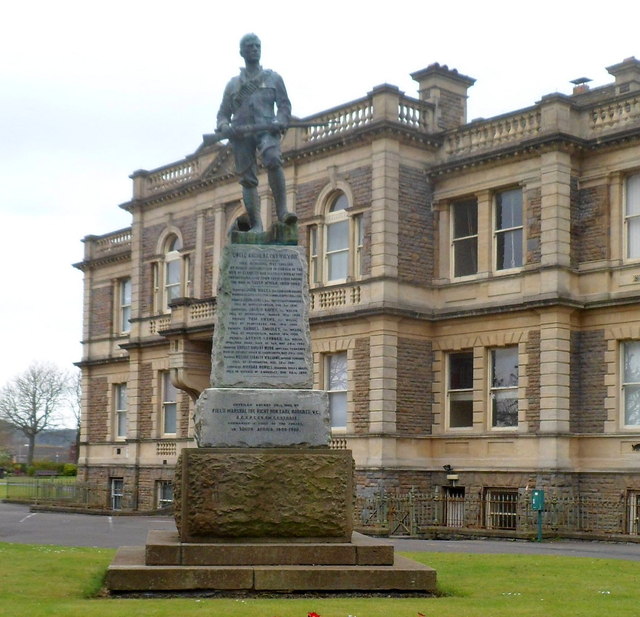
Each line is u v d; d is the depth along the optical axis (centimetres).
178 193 4775
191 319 4400
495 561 1927
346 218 3900
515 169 3588
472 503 3544
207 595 1389
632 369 3325
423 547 2511
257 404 1584
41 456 13812
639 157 3331
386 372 3641
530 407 3450
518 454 3462
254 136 1745
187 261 4775
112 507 5191
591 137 3466
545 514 3275
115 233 5516
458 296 3731
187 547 1462
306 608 1252
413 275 3759
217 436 1570
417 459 3697
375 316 3662
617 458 3281
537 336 3456
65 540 2573
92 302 5659
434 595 1437
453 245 3806
